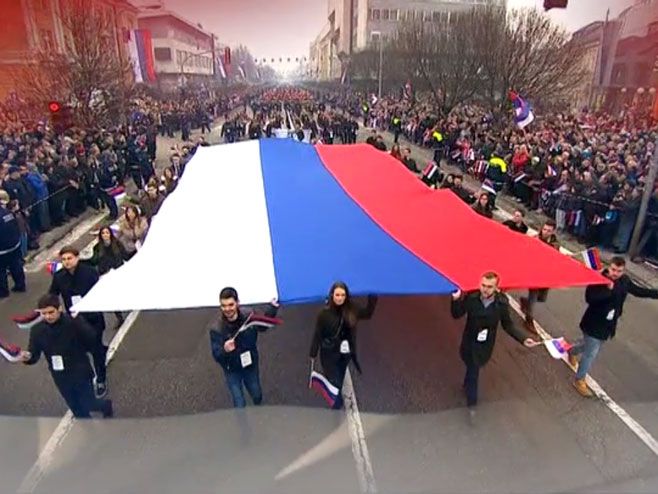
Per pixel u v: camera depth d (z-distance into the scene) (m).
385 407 5.21
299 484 4.22
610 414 5.07
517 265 5.32
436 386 5.55
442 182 11.50
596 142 16.25
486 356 4.91
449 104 26.17
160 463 4.46
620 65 28.02
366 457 4.52
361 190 8.11
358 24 63.38
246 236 6.05
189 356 6.25
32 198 10.32
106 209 13.23
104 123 19.41
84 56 18.09
